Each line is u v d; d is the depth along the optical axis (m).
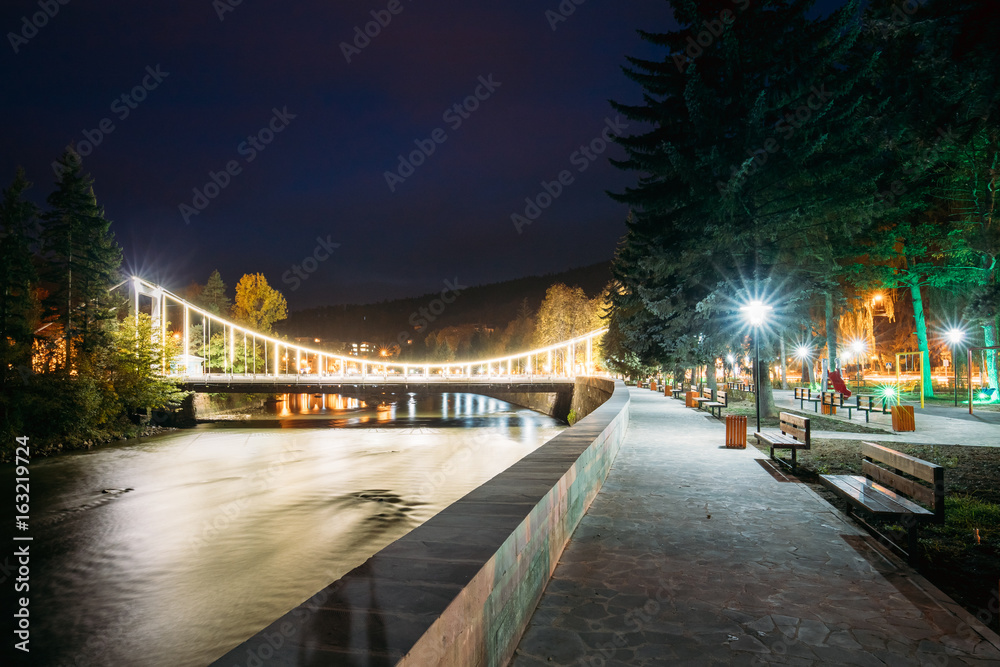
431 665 1.98
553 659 3.28
